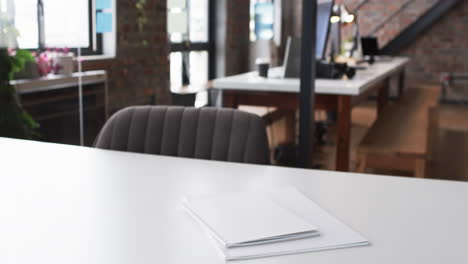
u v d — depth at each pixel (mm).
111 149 1646
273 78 2793
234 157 1559
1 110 3158
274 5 2752
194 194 1110
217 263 800
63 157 1402
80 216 984
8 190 1126
